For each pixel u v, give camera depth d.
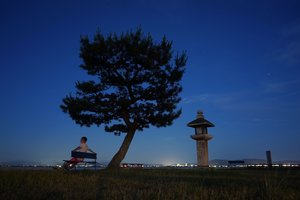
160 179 8.09
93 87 16.19
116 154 16.42
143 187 5.93
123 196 4.48
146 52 16.50
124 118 16.80
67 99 16.38
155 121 16.78
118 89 17.20
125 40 16.20
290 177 8.08
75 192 4.98
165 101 17.08
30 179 6.75
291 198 4.59
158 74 16.92
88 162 13.52
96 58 16.81
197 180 7.78
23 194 4.72
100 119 16.53
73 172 9.93
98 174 9.73
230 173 11.16
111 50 16.38
